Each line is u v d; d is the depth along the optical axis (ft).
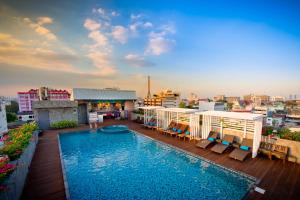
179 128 46.19
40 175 22.47
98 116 70.69
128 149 36.68
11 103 169.17
